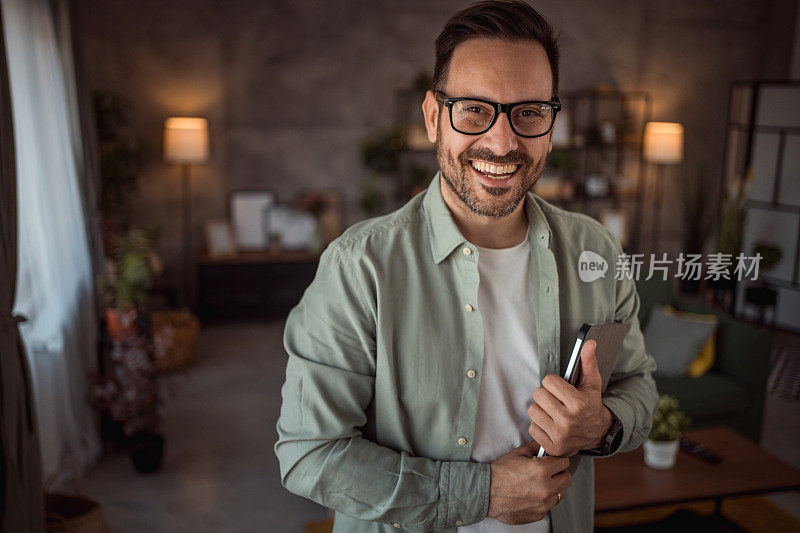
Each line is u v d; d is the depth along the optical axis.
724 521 2.95
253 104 6.26
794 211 4.38
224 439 3.82
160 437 3.47
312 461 0.91
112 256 4.84
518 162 0.88
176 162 5.98
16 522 2.00
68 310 3.52
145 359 3.37
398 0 6.34
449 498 0.89
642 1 6.68
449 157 0.91
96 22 5.77
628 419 0.96
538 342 1.00
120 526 2.93
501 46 0.86
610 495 2.44
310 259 6.13
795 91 5.18
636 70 6.79
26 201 3.19
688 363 3.56
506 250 1.01
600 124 6.91
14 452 2.03
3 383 2.01
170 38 5.96
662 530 2.63
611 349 0.96
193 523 2.96
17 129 3.16
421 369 0.95
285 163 6.41
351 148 6.50
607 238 1.09
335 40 6.30
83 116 4.37
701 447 2.81
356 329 0.93
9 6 3.13
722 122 6.88
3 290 2.09
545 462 0.88
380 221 1.00
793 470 2.66
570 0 6.55
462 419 0.96
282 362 5.16
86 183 4.24
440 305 0.97
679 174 6.84
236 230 6.37
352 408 0.93
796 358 5.21
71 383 3.46
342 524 1.06
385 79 6.45
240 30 6.11
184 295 6.40
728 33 6.86
